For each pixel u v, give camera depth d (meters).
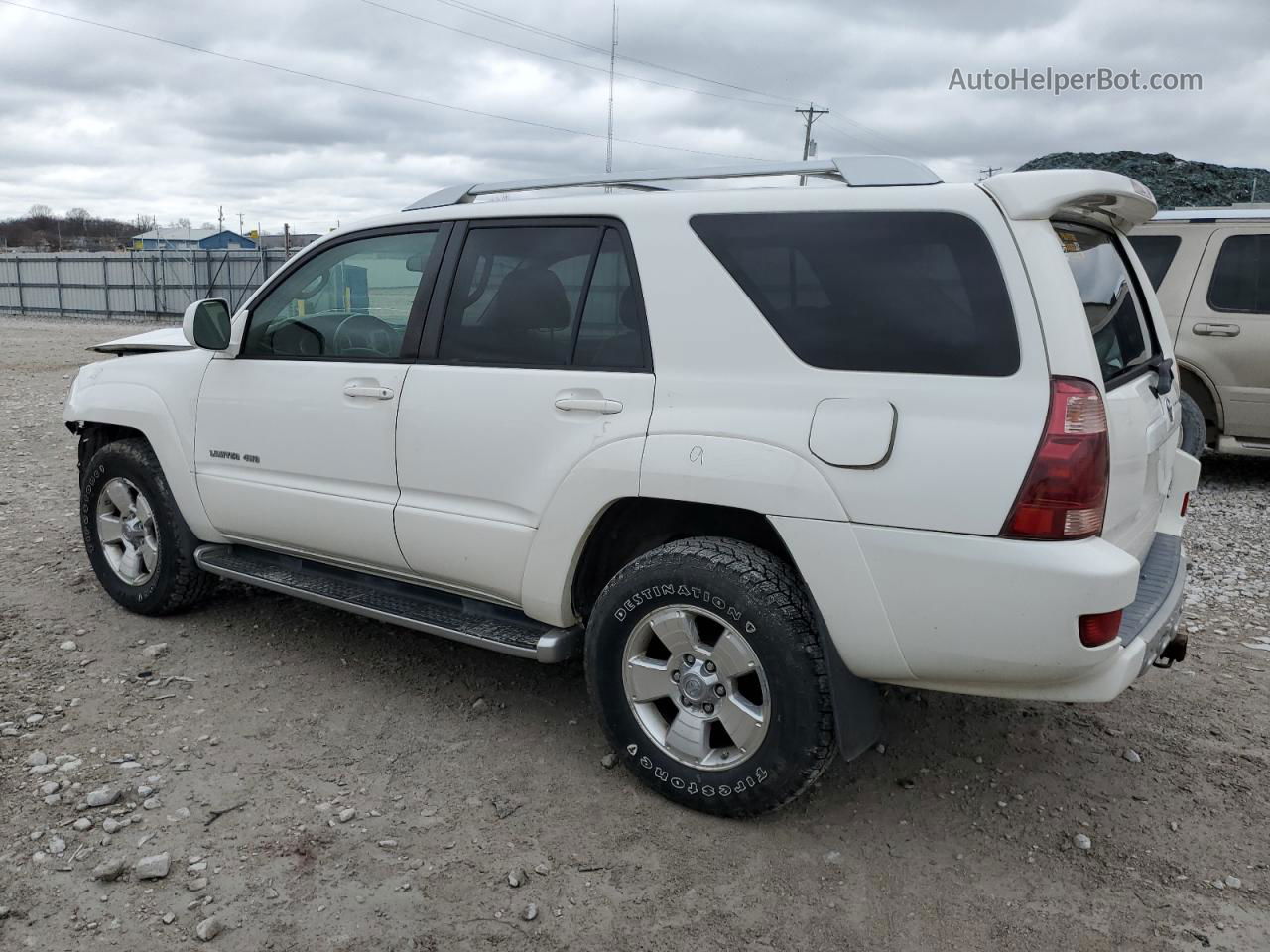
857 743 2.88
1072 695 2.64
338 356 3.84
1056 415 2.48
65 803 3.09
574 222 3.29
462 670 4.16
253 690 3.93
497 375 3.35
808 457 2.74
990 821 3.11
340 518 3.79
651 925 2.60
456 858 2.86
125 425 4.51
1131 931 2.60
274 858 2.84
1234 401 7.57
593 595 3.41
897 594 2.66
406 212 3.78
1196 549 6.11
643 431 3.01
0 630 4.49
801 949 2.53
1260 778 3.37
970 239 2.63
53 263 34.91
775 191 2.96
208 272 31.11
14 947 2.46
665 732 3.15
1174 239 7.74
